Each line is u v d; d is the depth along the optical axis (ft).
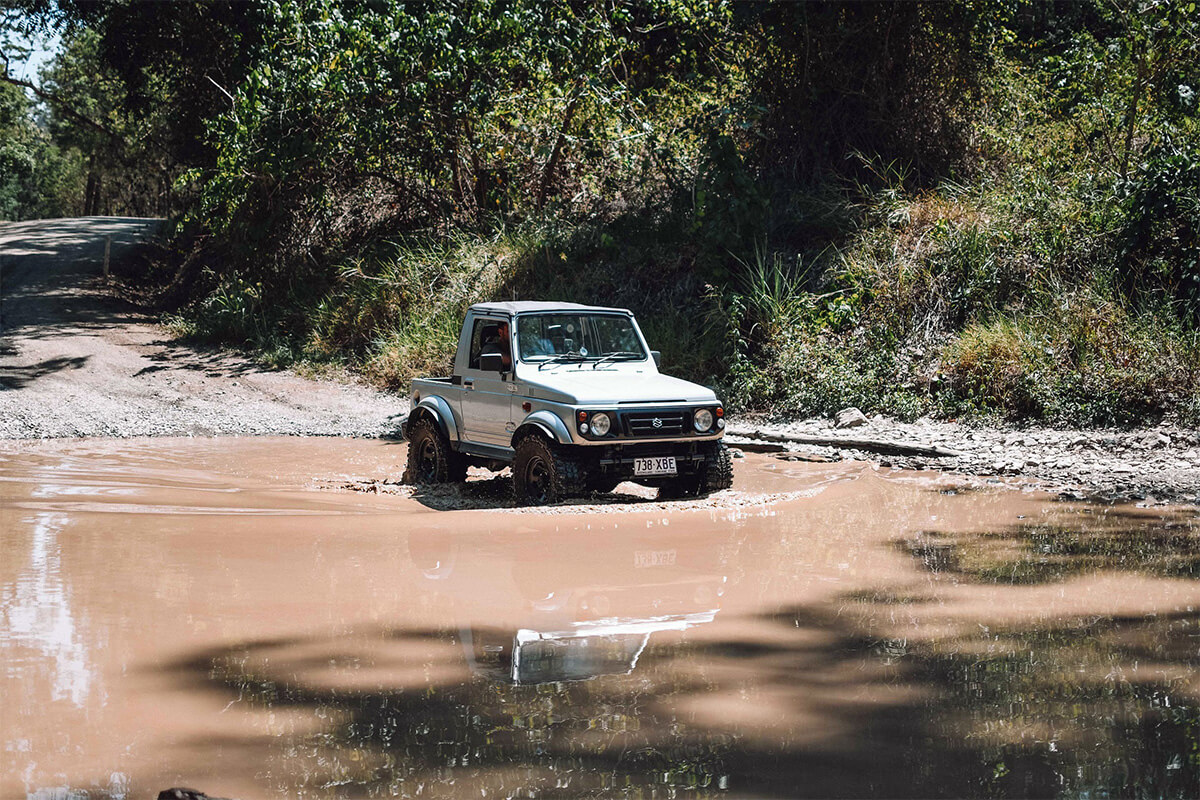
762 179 68.54
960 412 47.60
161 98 126.82
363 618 18.78
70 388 59.82
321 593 20.47
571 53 73.61
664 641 17.54
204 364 71.00
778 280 56.49
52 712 14.07
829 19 65.82
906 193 63.98
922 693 15.03
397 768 12.39
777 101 69.77
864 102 67.82
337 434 49.42
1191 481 34.30
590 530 27.09
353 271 76.79
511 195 79.92
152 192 272.92
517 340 33.24
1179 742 13.24
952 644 17.44
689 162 70.74
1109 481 34.71
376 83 74.95
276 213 82.38
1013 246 54.65
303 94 76.02
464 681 15.48
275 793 11.67
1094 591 20.98
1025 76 72.02
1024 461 38.37
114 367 68.18
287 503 31.42
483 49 75.20
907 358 51.78
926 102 68.13
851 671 15.98
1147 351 45.21
